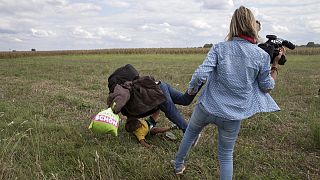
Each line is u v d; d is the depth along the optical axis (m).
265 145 5.77
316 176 4.62
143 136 5.62
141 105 5.34
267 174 4.62
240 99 3.56
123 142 5.61
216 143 5.62
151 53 66.06
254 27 3.55
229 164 3.78
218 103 3.57
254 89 3.66
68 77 14.84
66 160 4.77
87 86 11.70
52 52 67.25
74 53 66.19
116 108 5.21
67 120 6.98
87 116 7.34
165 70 19.31
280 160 5.05
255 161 5.02
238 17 3.56
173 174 4.47
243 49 3.52
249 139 6.04
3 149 4.73
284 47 4.34
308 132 6.25
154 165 4.64
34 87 11.25
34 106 8.10
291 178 4.53
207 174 4.47
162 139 5.85
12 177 4.07
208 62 3.53
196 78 3.52
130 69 5.95
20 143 5.26
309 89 11.67
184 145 4.15
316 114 7.74
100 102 8.97
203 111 3.71
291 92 10.97
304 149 5.56
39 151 4.90
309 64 27.64
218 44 3.63
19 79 14.00
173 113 5.48
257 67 3.52
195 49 67.44
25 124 6.25
